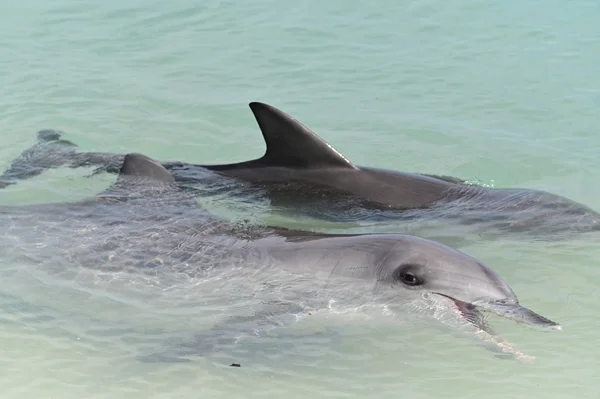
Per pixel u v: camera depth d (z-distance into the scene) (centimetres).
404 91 2262
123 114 2139
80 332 1263
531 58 2439
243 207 1622
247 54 2497
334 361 1199
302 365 1191
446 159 1905
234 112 2150
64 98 2220
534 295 1344
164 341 1235
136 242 1438
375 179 1658
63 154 1881
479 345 1195
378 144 1980
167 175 1655
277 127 1650
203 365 1189
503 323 1266
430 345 1230
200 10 2825
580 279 1395
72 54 2498
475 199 1645
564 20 2697
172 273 1364
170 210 1549
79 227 1495
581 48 2491
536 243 1520
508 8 2812
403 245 1305
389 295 1265
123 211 1545
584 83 2272
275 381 1155
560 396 1110
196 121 2106
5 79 2328
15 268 1409
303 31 2648
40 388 1134
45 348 1225
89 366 1184
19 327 1273
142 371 1174
